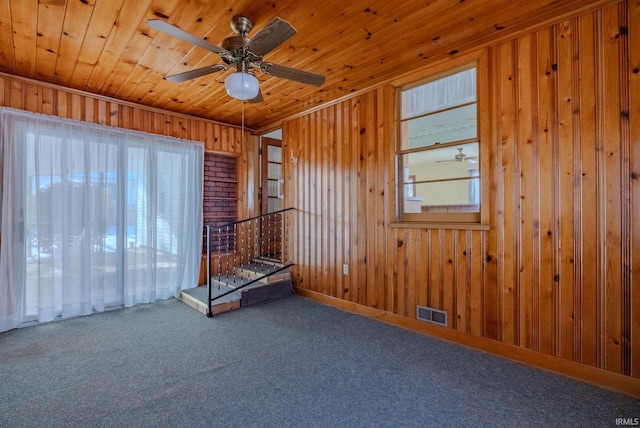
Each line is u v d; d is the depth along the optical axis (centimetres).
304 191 441
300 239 447
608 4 213
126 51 273
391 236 336
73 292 350
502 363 248
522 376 229
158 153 419
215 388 212
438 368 240
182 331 312
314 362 248
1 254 308
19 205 318
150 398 200
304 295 438
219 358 255
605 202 216
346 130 383
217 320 344
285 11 219
